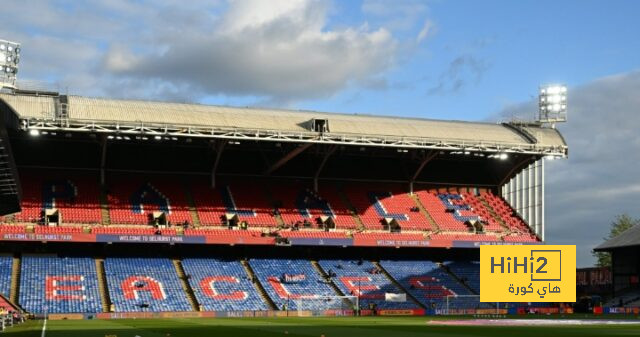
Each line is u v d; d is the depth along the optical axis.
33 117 75.75
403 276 95.56
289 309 84.00
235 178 99.94
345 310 85.75
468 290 94.38
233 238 88.19
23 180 89.56
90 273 83.06
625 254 105.44
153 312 77.88
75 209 87.19
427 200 106.12
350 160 104.06
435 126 96.88
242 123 84.19
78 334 48.28
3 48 89.88
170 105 86.81
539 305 94.75
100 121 78.12
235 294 84.44
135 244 89.19
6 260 82.81
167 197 93.31
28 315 72.75
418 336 49.09
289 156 90.88
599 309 94.69
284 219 94.75
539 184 104.00
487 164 111.19
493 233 101.50
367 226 97.25
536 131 100.44
